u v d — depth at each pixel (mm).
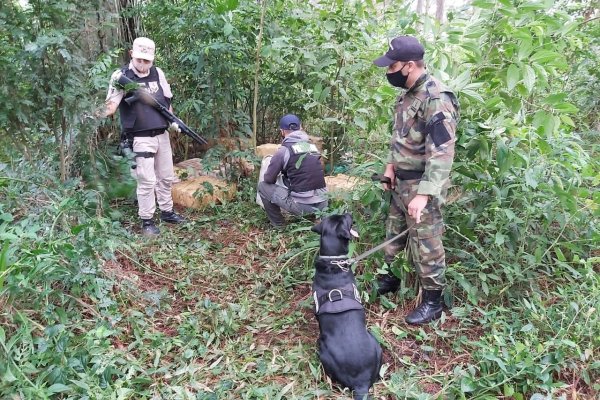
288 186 4164
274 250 3971
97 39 3836
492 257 3221
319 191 4211
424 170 2766
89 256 2814
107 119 4262
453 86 2969
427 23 3336
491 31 3086
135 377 2379
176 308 3113
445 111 2533
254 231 4324
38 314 2568
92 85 3287
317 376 2469
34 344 2350
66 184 3121
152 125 3955
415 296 3203
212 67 4555
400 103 2824
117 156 4102
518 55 2922
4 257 2188
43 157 3322
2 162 3242
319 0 4637
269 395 2283
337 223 2732
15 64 2869
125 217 4379
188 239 4055
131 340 2715
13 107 2902
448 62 3309
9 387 1981
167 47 5023
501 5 3004
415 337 2844
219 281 3475
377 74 4477
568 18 3264
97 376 2234
